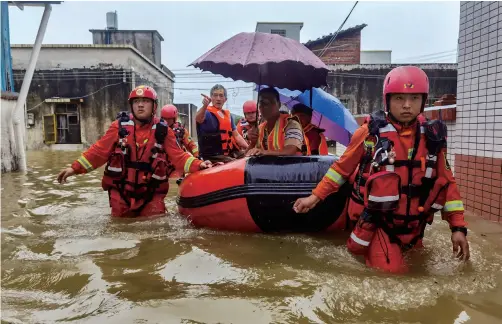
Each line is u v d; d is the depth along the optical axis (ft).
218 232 12.89
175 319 7.00
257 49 13.01
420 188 9.58
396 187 9.29
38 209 16.44
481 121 15.44
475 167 15.79
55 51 72.84
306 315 7.20
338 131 22.21
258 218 12.43
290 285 8.47
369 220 9.70
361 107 78.43
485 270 9.49
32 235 12.34
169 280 8.77
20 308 7.47
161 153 14.96
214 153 21.97
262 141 14.99
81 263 9.77
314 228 12.69
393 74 9.35
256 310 7.34
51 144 73.36
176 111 24.86
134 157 14.78
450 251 10.82
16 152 31.96
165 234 12.53
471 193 16.05
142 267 9.54
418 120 9.67
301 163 12.75
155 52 101.71
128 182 14.80
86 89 73.67
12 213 15.67
